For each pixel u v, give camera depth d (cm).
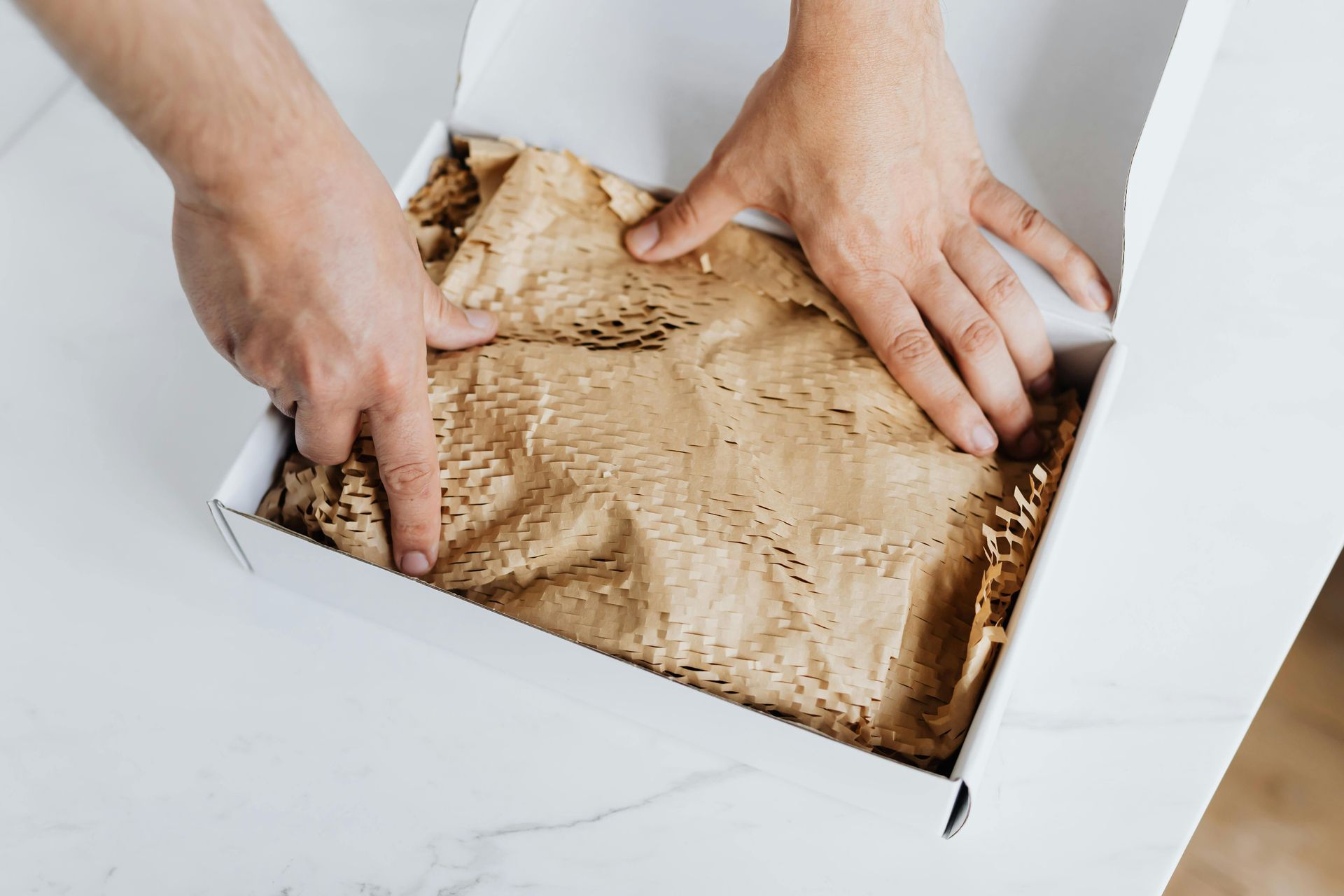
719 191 63
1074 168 66
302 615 59
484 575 55
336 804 54
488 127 69
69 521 61
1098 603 59
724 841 53
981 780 55
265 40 40
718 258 66
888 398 60
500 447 57
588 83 70
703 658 52
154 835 53
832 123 57
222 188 42
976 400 61
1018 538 55
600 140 69
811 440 57
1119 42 68
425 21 79
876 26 54
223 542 61
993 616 54
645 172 68
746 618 52
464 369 59
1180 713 56
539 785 55
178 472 63
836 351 61
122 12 36
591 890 52
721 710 49
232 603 59
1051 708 56
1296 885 99
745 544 53
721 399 58
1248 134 73
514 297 63
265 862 53
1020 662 57
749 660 52
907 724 53
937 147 61
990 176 64
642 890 52
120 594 59
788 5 73
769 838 54
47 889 52
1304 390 64
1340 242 69
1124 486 62
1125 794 54
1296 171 71
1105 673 57
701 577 53
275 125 41
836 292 62
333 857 53
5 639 58
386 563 56
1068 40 69
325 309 47
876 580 53
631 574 53
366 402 52
